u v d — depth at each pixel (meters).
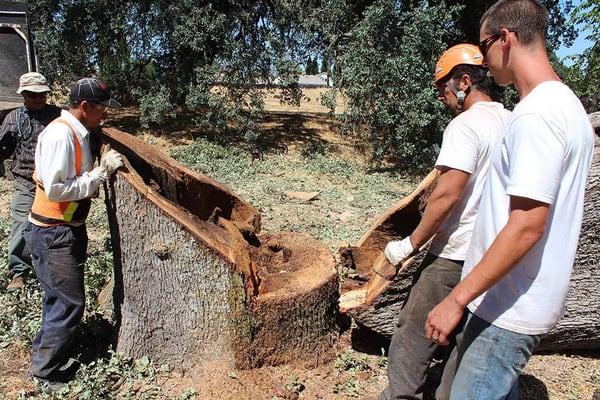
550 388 3.56
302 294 3.47
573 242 1.98
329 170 10.78
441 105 10.80
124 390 3.36
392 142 11.56
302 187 9.45
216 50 12.30
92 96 3.15
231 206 4.32
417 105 10.75
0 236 5.83
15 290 4.45
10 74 8.19
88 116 3.21
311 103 19.42
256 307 3.37
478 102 2.70
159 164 3.86
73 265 3.25
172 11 11.37
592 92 10.56
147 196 3.24
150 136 12.12
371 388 3.48
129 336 3.55
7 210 7.03
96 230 6.36
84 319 4.02
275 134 13.25
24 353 3.69
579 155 1.87
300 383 3.42
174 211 3.29
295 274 3.73
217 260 3.27
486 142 2.54
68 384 3.36
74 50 11.91
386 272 3.30
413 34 10.73
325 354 3.67
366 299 3.59
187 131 12.59
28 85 4.20
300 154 12.00
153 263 3.35
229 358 3.39
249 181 9.61
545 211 1.80
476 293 1.92
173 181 3.86
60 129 3.08
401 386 2.96
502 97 10.77
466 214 2.69
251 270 3.41
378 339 3.89
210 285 3.31
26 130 4.26
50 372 3.38
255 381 3.36
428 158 11.23
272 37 12.27
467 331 2.18
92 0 11.42
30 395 3.31
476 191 2.64
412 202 3.51
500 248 1.85
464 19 12.84
